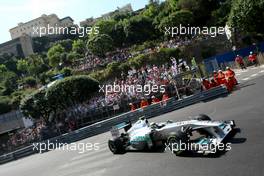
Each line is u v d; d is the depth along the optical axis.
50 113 37.97
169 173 11.10
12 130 49.25
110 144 16.25
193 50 54.97
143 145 14.46
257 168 9.29
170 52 53.59
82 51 93.56
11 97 64.50
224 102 21.27
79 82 37.56
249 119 14.57
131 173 12.47
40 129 33.34
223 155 11.09
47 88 38.25
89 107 33.91
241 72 34.69
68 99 37.47
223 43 55.38
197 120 12.94
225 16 69.38
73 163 17.81
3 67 102.50
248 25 43.34
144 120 15.18
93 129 27.09
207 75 34.28
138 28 81.69
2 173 21.97
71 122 33.34
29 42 141.25
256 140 11.52
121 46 83.56
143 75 36.72
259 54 36.38
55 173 16.81
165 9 85.62
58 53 92.25
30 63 99.25
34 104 38.09
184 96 28.66
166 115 24.48
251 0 42.22
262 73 28.86
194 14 75.12
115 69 52.69
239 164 9.94
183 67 35.38
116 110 32.91
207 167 10.50
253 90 21.83
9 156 27.08
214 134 11.72
